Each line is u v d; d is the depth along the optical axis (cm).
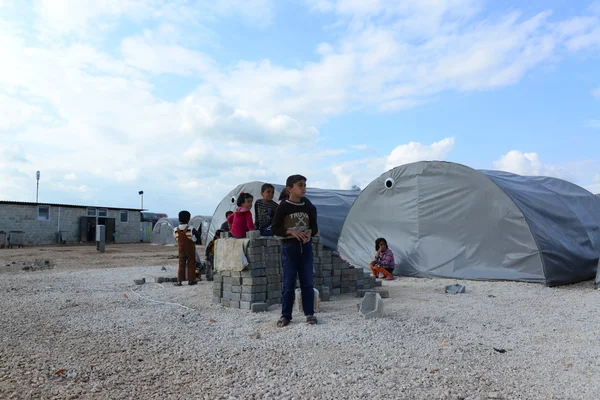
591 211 1295
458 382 388
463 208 1102
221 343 521
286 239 598
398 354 465
